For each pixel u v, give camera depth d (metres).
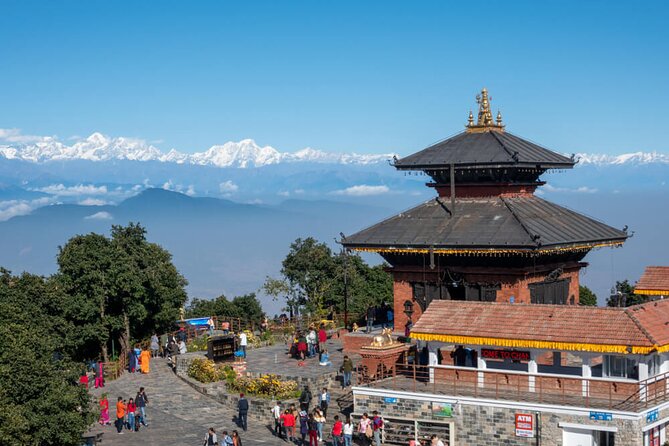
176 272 92.94
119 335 85.19
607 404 48.47
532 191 75.06
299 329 84.00
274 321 93.31
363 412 54.41
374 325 79.88
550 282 68.94
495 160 69.75
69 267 80.12
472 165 70.44
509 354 52.53
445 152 72.94
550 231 67.12
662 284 71.06
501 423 50.09
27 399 47.72
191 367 68.44
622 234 73.31
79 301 79.25
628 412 46.69
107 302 81.81
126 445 53.91
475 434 50.88
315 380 62.28
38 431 46.88
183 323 88.44
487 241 65.06
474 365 55.09
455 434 51.44
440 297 69.38
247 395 61.81
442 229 69.12
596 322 50.34
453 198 70.75
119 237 85.00
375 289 107.94
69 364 52.16
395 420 53.25
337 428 52.78
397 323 71.75
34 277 72.50
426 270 69.69
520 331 51.44
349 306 101.44
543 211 71.62
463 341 52.56
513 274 65.94
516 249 63.66
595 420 47.44
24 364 47.53
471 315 53.81
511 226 66.50
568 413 48.12
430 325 53.94
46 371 48.38
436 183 74.31
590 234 69.88
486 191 71.88
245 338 70.88
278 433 56.38
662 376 50.69
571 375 51.56
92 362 73.81
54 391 47.97
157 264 86.31
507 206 69.50
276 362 68.75
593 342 48.97
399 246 68.81
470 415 51.06
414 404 52.75
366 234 71.88
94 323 80.19
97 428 57.66
